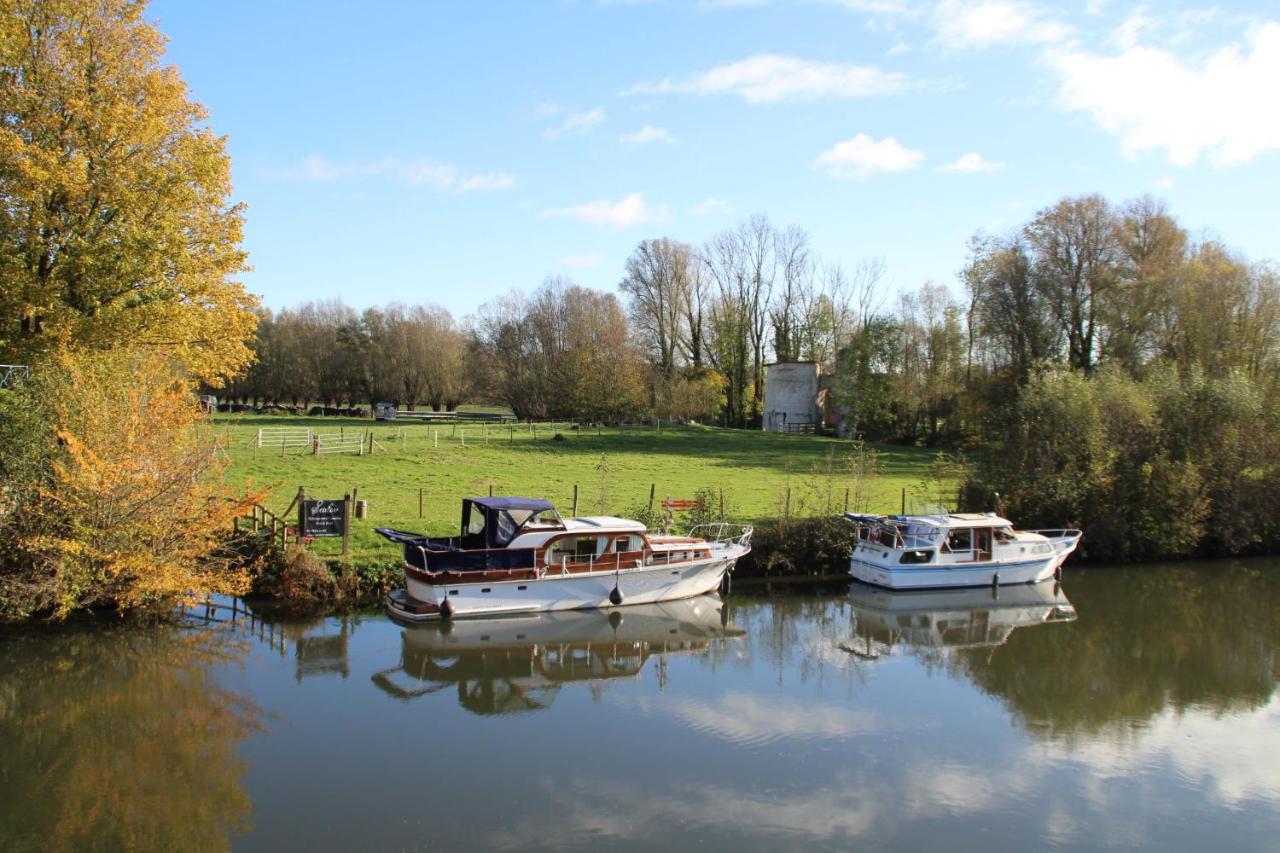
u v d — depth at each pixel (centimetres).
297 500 2333
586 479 3928
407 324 9188
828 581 2800
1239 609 2572
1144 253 5338
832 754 1459
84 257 2400
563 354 7050
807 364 7719
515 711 1620
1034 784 1368
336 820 1188
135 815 1198
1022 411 3334
